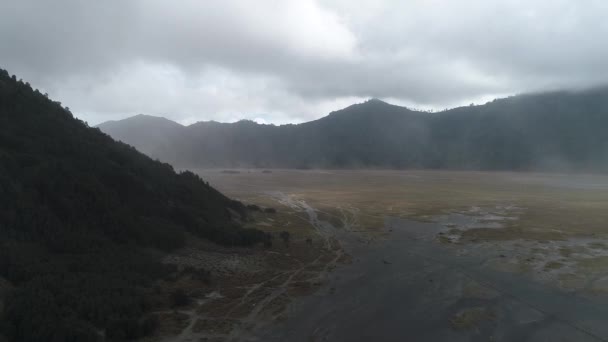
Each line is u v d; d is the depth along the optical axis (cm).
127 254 3969
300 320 3100
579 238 5897
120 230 4300
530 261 4700
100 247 3900
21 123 5197
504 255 4969
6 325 2466
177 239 4628
